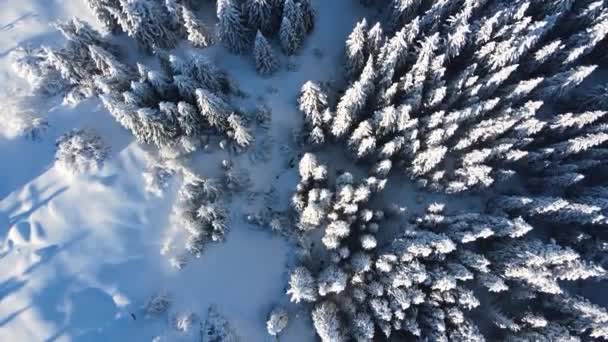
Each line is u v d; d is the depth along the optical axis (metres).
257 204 31.97
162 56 30.38
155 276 29.45
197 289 29.78
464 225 28.22
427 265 28.16
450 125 28.72
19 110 31.81
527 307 29.84
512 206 29.91
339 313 28.59
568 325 29.19
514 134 30.34
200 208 28.56
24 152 31.58
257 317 30.00
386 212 31.95
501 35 30.73
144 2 29.75
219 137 32.16
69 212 30.17
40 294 28.47
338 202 28.83
